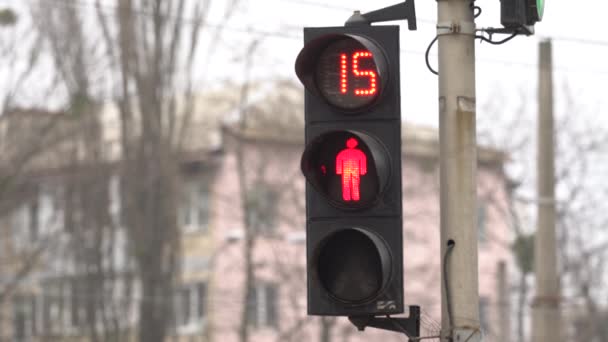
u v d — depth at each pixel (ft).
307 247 69.97
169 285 346.54
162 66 342.64
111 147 383.24
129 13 341.21
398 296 68.90
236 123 391.65
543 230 184.24
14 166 339.98
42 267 387.55
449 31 74.49
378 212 69.56
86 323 370.12
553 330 181.57
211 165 404.77
